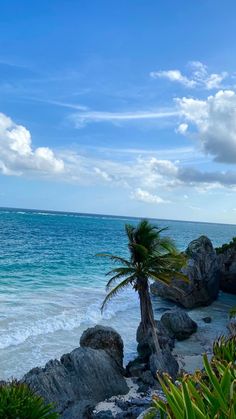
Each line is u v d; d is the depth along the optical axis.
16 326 32.56
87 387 21.34
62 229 167.62
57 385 20.52
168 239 30.17
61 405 19.14
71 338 31.75
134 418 18.52
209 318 43.16
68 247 99.62
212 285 53.41
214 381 4.82
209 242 55.94
